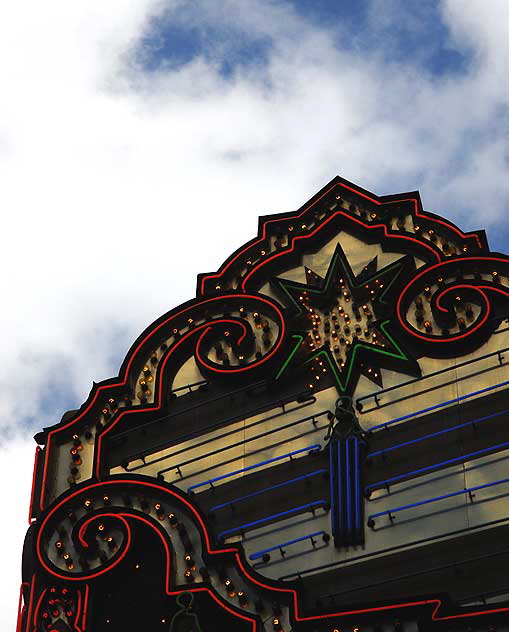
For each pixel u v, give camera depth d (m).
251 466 30.94
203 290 33.75
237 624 28.70
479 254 32.00
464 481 29.34
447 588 28.28
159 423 32.19
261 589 28.75
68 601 29.75
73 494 30.84
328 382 31.59
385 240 33.25
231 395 32.03
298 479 30.41
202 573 29.25
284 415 31.45
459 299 31.52
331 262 33.19
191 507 30.20
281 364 31.97
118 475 30.86
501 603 27.02
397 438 30.34
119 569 29.89
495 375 30.58
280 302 33.19
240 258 34.03
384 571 28.81
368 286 32.66
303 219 34.25
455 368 30.91
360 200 34.12
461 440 29.91
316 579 29.08
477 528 28.77
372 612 27.70
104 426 32.22
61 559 30.16
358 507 29.55
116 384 32.69
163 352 33.00
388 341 31.56
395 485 29.72
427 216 33.38
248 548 29.81
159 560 30.16
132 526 30.28
